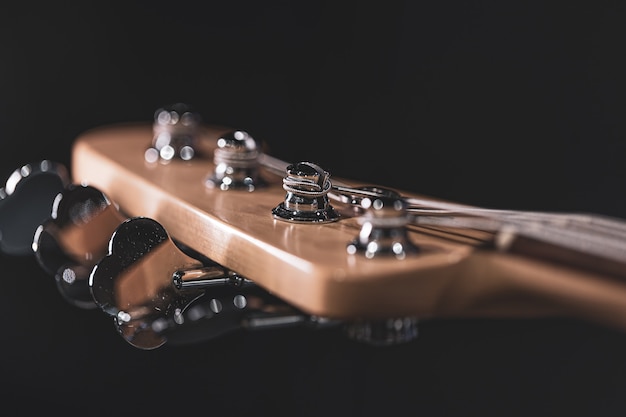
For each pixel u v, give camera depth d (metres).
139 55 0.83
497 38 0.83
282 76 0.85
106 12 0.81
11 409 0.68
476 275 0.33
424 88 0.84
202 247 0.40
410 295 0.33
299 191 0.39
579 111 0.83
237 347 0.61
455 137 0.84
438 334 0.63
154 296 0.40
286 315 0.43
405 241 0.34
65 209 0.47
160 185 0.45
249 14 0.84
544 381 0.70
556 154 0.83
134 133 0.57
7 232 0.53
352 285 0.33
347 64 0.85
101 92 0.82
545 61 0.83
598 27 0.82
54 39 0.80
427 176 0.84
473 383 0.66
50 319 0.69
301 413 0.61
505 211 0.37
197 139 0.51
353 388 0.60
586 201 0.83
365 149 0.85
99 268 0.41
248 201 0.42
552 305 0.33
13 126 0.80
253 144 0.45
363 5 0.84
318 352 0.61
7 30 0.79
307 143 0.85
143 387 0.63
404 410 0.62
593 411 0.71
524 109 0.83
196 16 0.83
